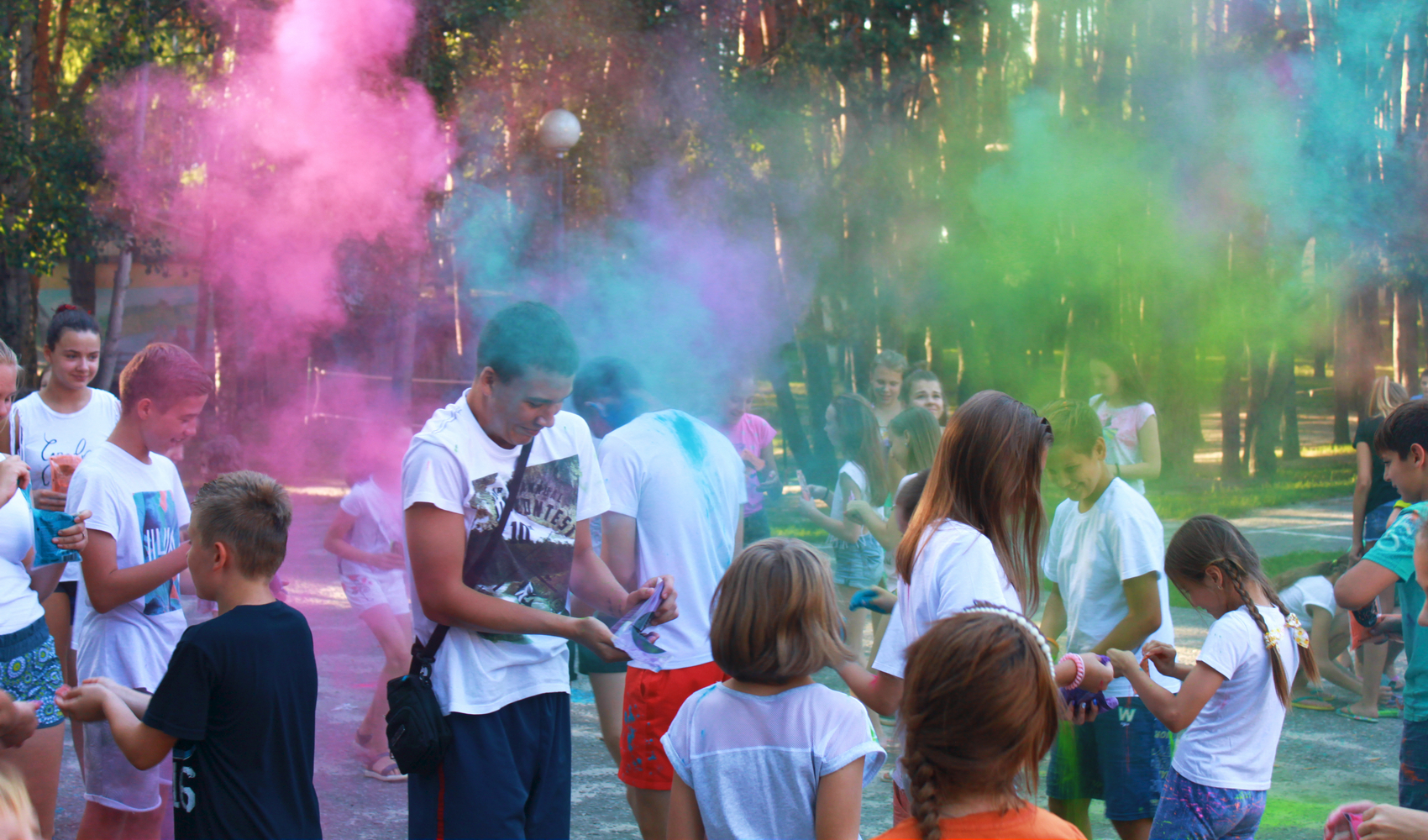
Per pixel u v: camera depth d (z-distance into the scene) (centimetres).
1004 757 188
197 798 259
